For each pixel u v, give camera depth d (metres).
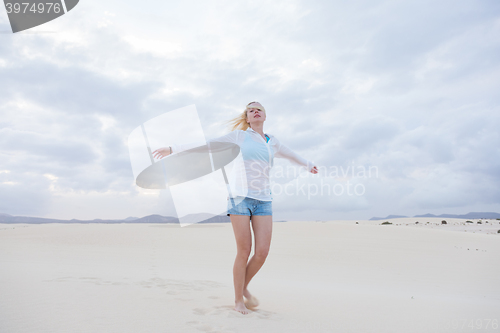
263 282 4.95
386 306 3.25
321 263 7.88
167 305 2.72
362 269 7.20
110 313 2.34
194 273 5.49
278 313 2.74
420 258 8.70
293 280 5.50
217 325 2.19
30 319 2.08
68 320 2.10
